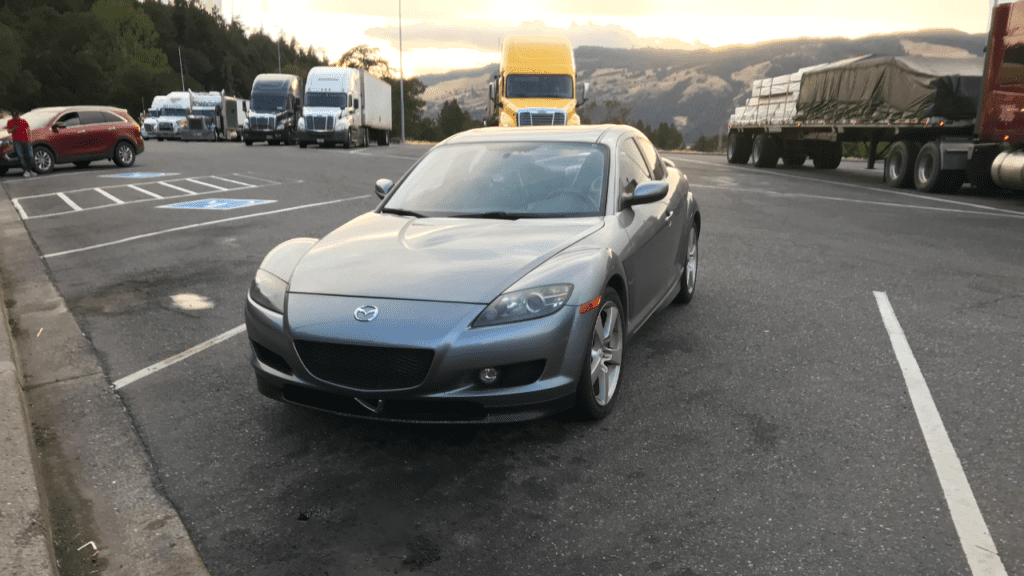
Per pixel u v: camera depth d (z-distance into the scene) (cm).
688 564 258
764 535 274
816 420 375
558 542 273
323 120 3234
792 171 2139
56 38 9938
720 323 548
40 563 252
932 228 1008
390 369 324
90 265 763
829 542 269
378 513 295
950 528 277
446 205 439
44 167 1908
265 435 366
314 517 292
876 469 323
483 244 375
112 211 1166
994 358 465
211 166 2122
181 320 562
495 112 2350
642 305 445
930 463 328
